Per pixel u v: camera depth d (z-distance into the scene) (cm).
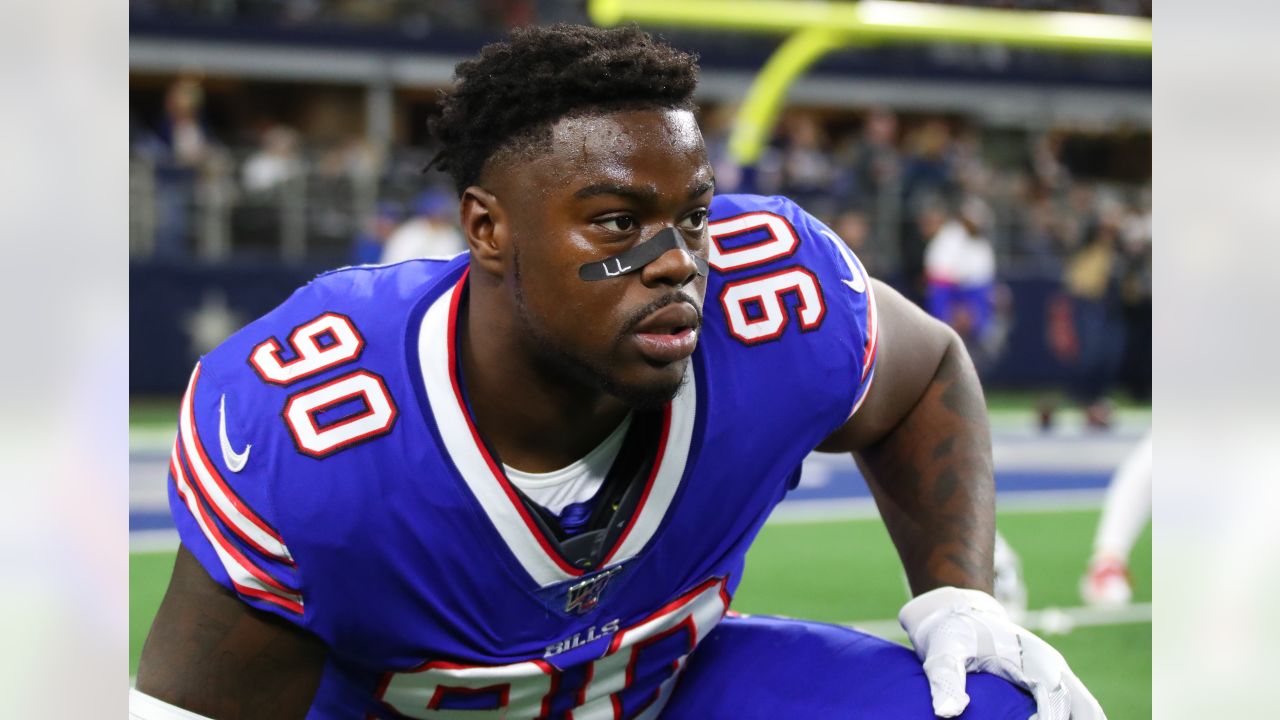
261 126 1254
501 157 128
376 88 1143
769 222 162
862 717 161
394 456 135
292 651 141
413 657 144
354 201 972
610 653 152
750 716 168
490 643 144
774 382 151
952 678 156
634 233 125
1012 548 495
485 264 132
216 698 141
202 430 140
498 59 127
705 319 150
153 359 898
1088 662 332
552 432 139
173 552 461
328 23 1102
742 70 1119
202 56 1077
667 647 160
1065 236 1102
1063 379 1063
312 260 961
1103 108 1243
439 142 138
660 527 145
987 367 1046
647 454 143
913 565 177
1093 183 1265
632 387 127
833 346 156
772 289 155
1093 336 922
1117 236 997
